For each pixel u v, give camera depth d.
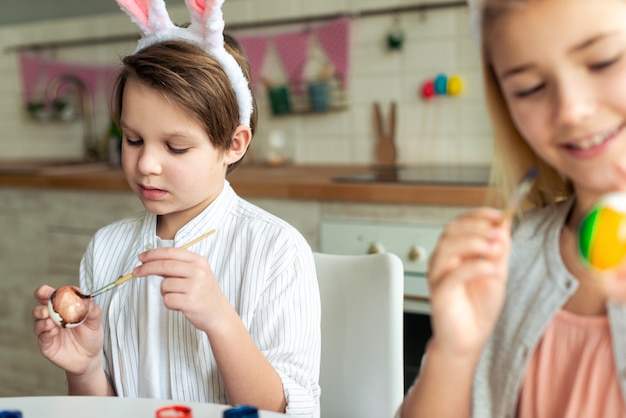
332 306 1.41
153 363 1.29
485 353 0.95
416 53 2.64
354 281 1.40
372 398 1.35
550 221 0.95
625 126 0.77
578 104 0.76
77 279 2.70
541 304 0.92
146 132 1.22
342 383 1.38
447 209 2.02
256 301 1.28
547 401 0.90
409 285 2.08
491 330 0.90
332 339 1.40
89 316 1.20
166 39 1.31
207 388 1.27
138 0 1.32
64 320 1.16
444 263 0.84
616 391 0.86
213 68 1.25
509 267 0.96
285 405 1.19
